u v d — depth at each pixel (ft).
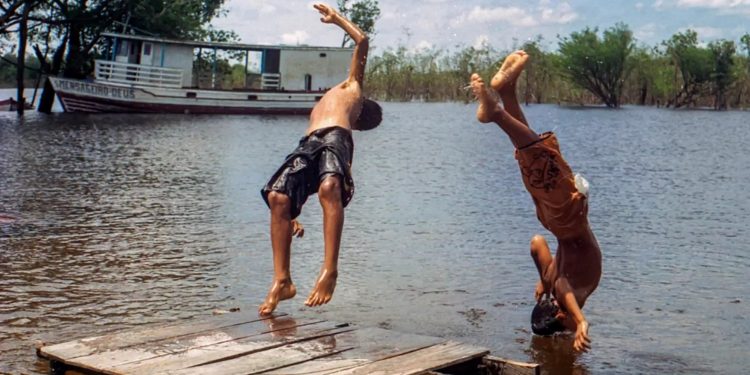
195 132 107.45
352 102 23.73
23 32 135.85
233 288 29.09
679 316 26.35
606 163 76.74
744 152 89.86
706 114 197.06
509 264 33.35
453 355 19.02
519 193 54.34
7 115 134.10
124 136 98.53
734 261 34.27
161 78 144.97
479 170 68.59
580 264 23.31
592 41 240.94
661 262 34.04
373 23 201.26
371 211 46.62
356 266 32.83
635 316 26.32
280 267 22.70
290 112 151.23
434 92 236.84
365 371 17.85
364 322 25.41
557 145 22.62
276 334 20.58
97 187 55.11
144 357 18.81
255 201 49.52
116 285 29.25
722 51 245.45
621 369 21.52
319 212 45.11
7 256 33.53
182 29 162.09
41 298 27.37
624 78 249.55
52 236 37.86
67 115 136.26
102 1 148.56
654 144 101.40
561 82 256.73
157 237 37.99
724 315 26.48
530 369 18.81
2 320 24.82
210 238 37.91
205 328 21.17
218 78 176.24
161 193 52.65
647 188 58.34
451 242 37.68
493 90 22.12
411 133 116.16
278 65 152.05
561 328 24.13
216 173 64.08
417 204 49.34
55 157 74.02
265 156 78.28
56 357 18.99
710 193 55.72
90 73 158.40
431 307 27.12
